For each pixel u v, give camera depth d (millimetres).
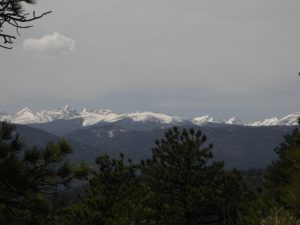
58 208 13000
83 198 34250
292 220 11094
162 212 34750
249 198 32469
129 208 32156
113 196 34344
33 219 12211
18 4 11461
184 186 38844
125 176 37656
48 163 11891
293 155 17016
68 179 12055
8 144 11406
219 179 37344
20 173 11273
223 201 34812
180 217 35844
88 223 29266
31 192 12258
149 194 34562
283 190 14250
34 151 11727
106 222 29984
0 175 11273
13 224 12242
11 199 12219
